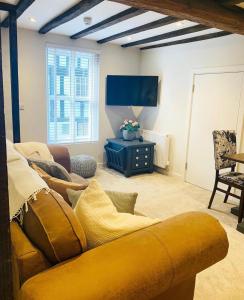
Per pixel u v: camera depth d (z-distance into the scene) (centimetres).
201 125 418
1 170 112
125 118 538
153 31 384
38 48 420
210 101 399
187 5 225
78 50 456
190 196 388
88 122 502
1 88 107
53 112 460
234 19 255
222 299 189
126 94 493
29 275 112
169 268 116
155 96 488
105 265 105
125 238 123
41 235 113
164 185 434
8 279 121
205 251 130
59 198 130
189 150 443
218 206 353
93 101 498
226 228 293
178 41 429
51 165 215
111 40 443
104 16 321
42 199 125
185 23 335
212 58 390
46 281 96
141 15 308
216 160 329
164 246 121
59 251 111
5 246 118
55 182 183
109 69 496
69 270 102
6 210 115
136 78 485
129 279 104
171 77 463
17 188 137
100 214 137
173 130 470
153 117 512
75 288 94
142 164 483
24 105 426
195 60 416
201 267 132
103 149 525
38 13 324
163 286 117
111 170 506
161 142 478
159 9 218
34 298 91
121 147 470
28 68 418
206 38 383
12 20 320
